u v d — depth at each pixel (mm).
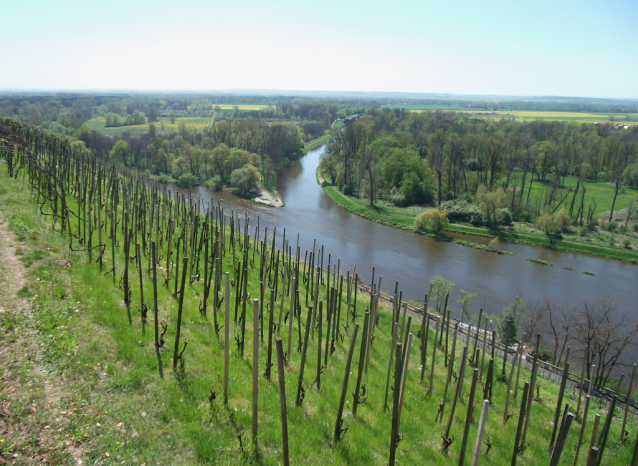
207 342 15359
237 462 10062
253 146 107125
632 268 59250
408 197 86625
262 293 16281
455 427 15883
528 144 107562
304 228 68938
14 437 9055
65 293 14859
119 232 25312
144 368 12414
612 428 19016
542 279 53656
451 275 53344
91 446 9453
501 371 23188
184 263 12570
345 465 11188
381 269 53875
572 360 35562
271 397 13141
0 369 10680
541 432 17469
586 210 80812
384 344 22719
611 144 98688
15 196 24141
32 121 130000
